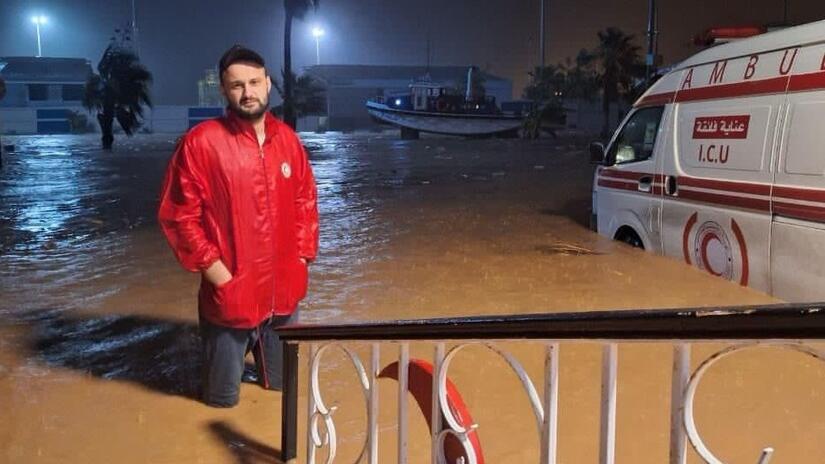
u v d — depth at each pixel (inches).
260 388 191.3
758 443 155.0
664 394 181.0
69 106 1956.2
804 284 240.8
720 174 278.1
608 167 370.9
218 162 159.8
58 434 166.9
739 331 52.3
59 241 406.0
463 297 280.7
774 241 251.4
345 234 423.5
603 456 64.2
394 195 610.2
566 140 1594.5
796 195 241.0
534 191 631.8
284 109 1608.0
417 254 362.0
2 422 173.3
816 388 182.5
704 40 305.4
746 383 185.8
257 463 152.6
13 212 516.4
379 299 279.3
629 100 1643.7
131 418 174.7
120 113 1258.0
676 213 309.1
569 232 411.2
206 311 171.5
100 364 212.1
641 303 263.9
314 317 257.1
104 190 648.4
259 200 163.6
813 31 238.8
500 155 1109.1
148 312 265.7
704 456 55.7
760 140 255.9
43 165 919.0
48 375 203.6
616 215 364.2
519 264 333.4
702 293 268.2
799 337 48.6
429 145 1381.6
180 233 160.9
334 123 2191.2
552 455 70.0
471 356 210.5
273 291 170.6
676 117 308.7
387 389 189.9
